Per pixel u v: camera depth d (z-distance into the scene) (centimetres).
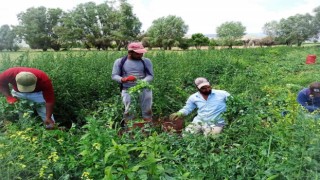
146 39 7562
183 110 694
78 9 7244
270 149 450
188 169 412
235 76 1252
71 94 792
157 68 1141
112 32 7081
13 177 368
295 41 9444
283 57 2875
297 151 376
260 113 575
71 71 927
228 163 405
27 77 602
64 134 510
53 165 418
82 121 755
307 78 1380
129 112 661
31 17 7488
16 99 618
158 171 332
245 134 515
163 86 912
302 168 368
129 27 7162
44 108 655
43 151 448
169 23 7344
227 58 1830
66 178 395
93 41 7238
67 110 785
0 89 621
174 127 702
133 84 705
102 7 7262
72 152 472
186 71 1223
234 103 635
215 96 672
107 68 1080
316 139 375
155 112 812
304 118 420
